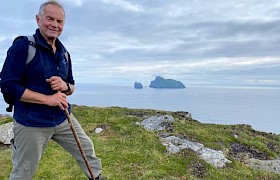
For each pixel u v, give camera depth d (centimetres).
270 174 248
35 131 141
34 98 134
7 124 330
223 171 246
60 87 141
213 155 272
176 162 251
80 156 163
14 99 138
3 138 309
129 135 316
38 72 136
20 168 145
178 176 230
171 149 276
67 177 228
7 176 234
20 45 131
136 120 368
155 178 223
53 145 291
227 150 298
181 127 341
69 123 146
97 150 274
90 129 340
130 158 256
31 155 144
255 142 320
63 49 146
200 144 292
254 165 272
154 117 370
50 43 140
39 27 137
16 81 130
